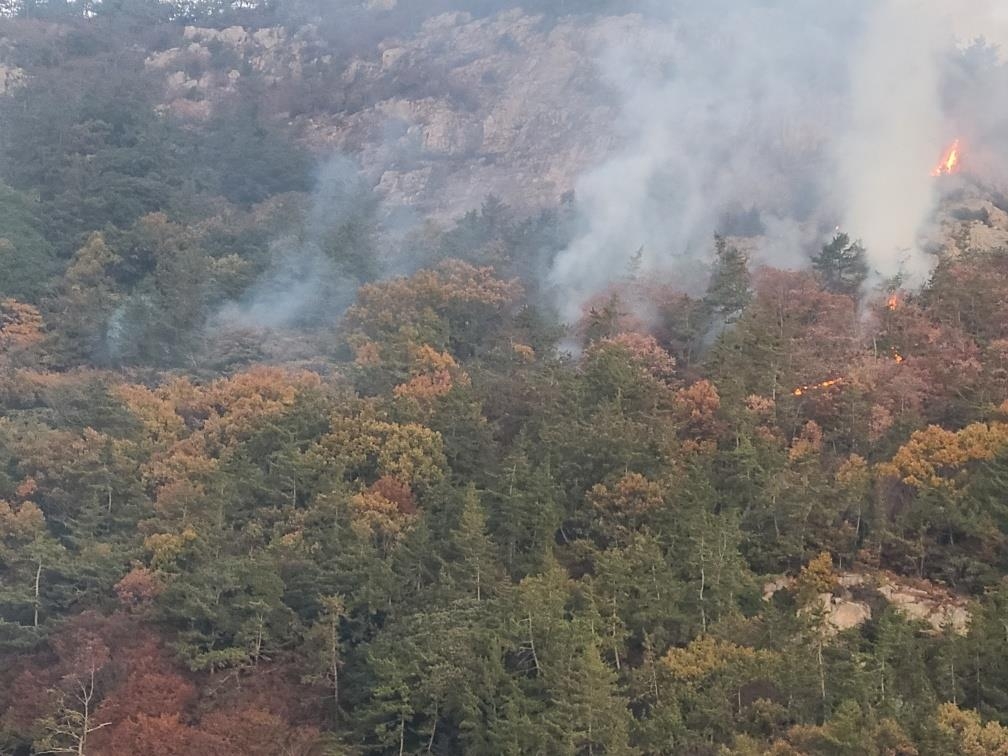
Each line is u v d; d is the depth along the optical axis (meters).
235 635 66.31
